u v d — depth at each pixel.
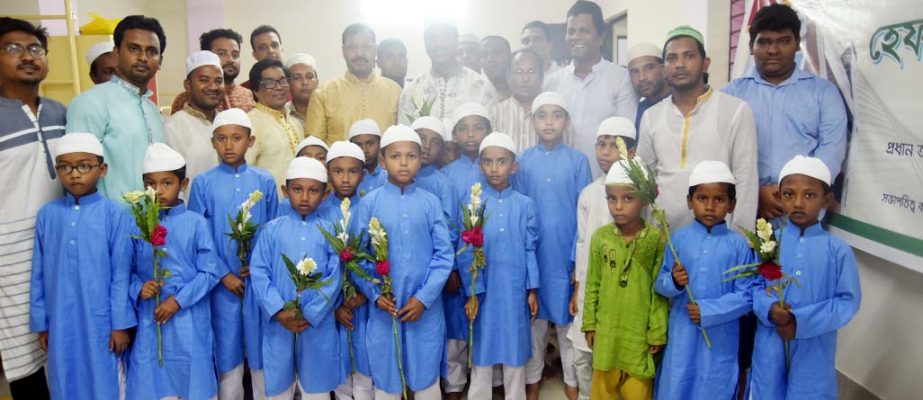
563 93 3.04
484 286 2.35
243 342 2.38
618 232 2.15
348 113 3.08
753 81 2.40
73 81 3.86
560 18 7.00
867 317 2.35
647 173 2.05
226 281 2.27
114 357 2.12
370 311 2.21
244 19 6.99
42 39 2.27
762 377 1.90
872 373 2.31
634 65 2.75
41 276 2.12
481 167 2.41
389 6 7.08
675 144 2.30
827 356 1.83
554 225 2.50
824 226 2.50
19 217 2.16
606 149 2.35
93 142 2.08
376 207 2.23
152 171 2.13
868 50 2.19
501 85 3.55
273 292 2.13
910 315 2.12
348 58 3.08
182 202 2.21
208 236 2.20
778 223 2.29
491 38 3.48
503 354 2.34
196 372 2.15
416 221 2.22
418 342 2.19
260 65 2.95
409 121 2.88
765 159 2.35
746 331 2.14
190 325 2.15
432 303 2.18
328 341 2.20
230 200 2.33
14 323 2.16
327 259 2.20
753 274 1.84
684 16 3.88
